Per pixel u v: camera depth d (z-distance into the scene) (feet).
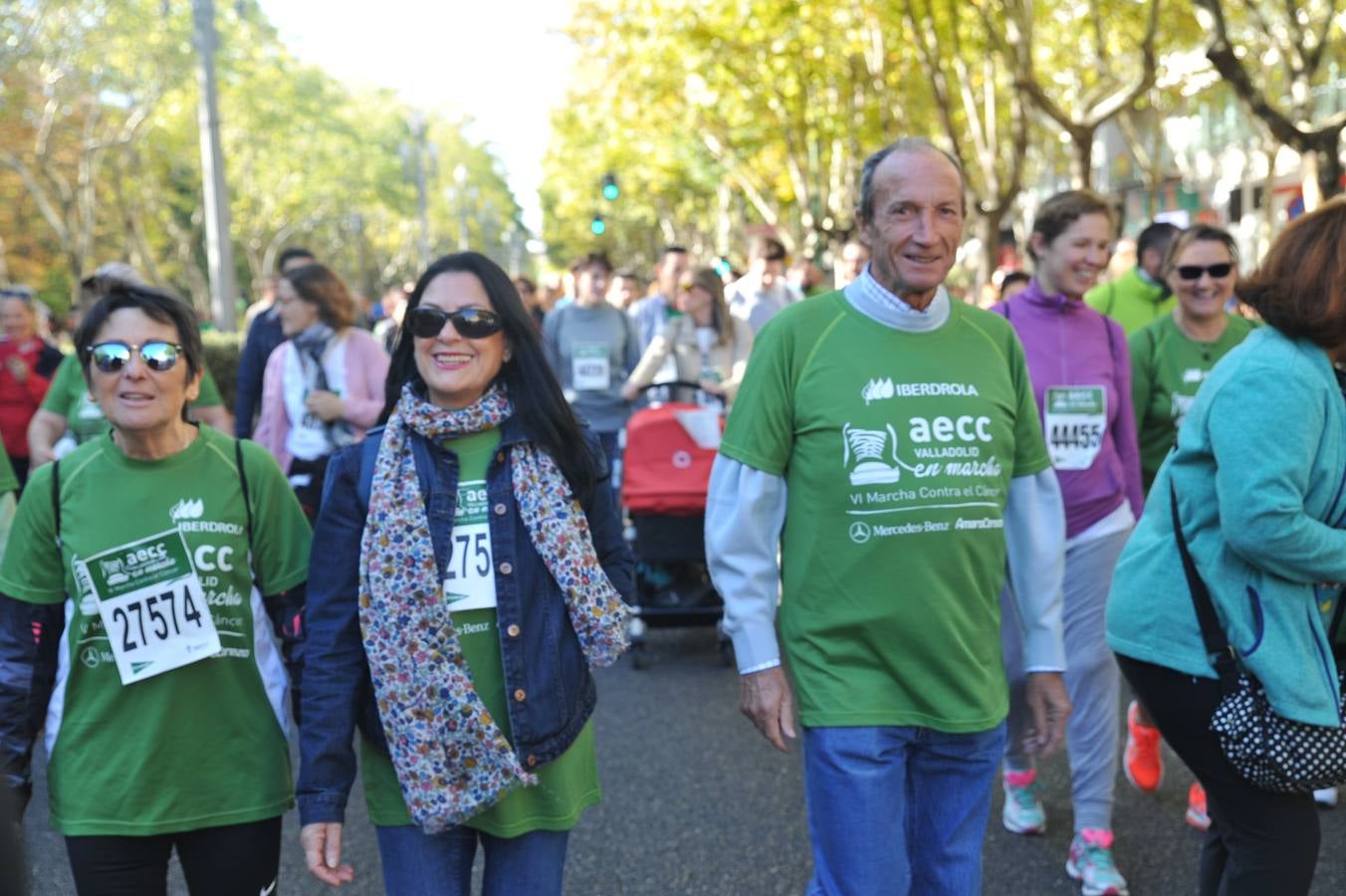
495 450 9.54
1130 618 10.58
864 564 10.05
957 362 10.33
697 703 22.30
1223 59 36.04
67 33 108.17
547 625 9.45
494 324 9.49
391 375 9.96
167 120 136.26
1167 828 16.01
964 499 10.12
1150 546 10.58
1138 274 20.35
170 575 10.00
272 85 153.69
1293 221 9.93
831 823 10.05
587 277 31.30
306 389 21.63
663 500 23.71
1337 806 16.75
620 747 19.90
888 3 57.36
